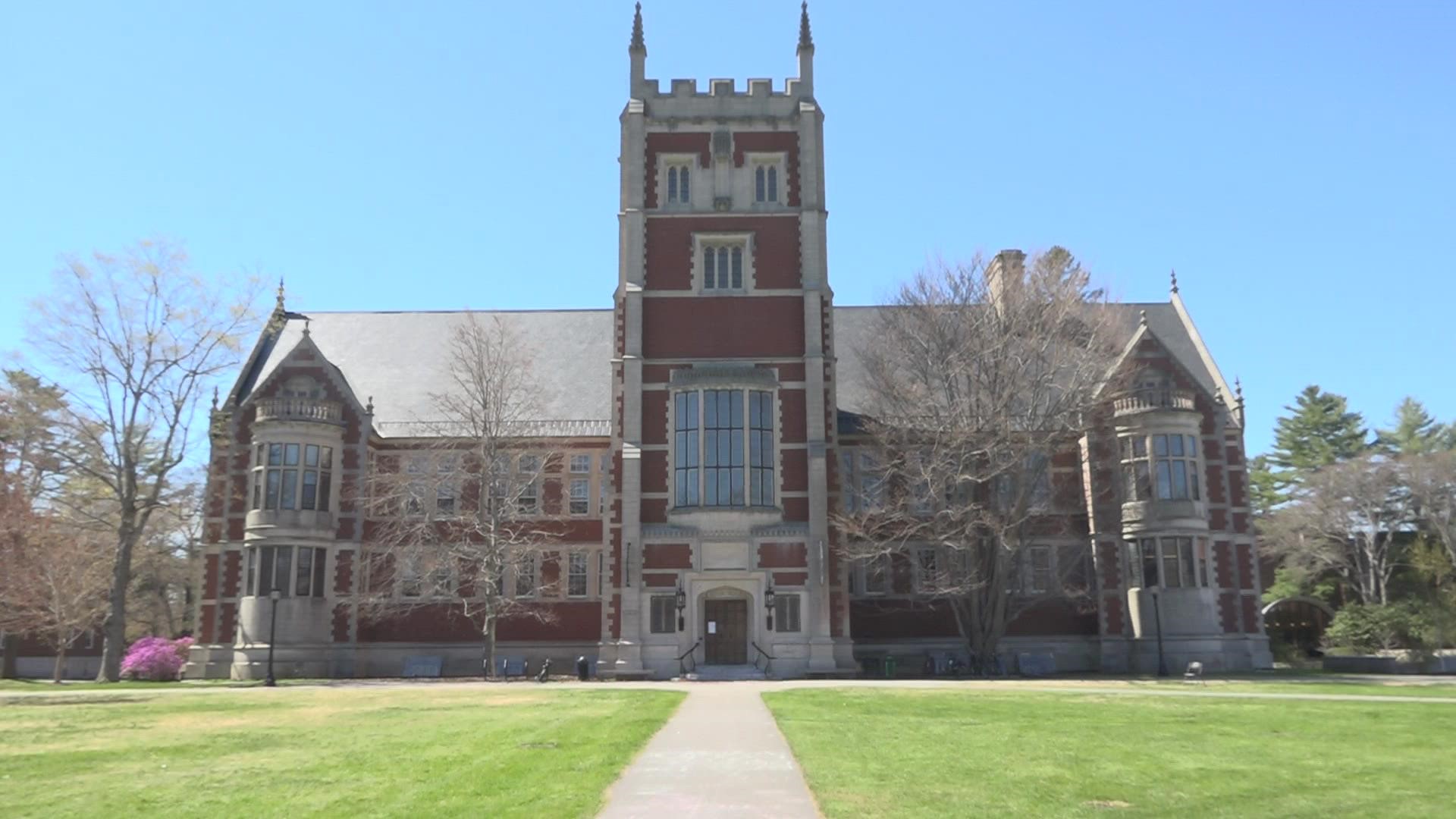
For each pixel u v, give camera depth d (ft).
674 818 43.83
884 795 48.19
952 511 146.30
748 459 154.40
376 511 172.96
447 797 47.55
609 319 201.67
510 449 166.20
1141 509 166.61
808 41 170.71
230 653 165.07
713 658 154.10
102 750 66.44
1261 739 70.79
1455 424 299.99
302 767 57.77
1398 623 179.01
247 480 170.09
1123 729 75.61
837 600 152.87
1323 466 264.72
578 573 177.58
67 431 177.58
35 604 173.47
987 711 87.71
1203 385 184.34
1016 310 154.81
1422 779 55.26
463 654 172.45
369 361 193.77
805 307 160.35
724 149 165.68
